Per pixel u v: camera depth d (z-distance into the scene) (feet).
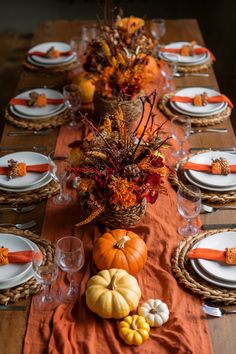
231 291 5.61
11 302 5.59
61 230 6.55
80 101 8.59
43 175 7.34
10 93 14.99
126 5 18.84
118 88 8.02
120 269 5.71
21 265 5.95
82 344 5.11
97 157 6.21
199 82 9.97
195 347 5.05
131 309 5.39
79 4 19.19
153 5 18.86
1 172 7.43
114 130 6.75
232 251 5.87
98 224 6.63
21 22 18.61
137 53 8.12
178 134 7.79
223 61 16.40
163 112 8.98
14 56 12.14
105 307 5.29
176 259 6.01
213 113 8.80
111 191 5.97
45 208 6.91
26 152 7.88
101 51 8.24
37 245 6.26
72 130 8.55
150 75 8.81
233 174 7.29
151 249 6.25
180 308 5.47
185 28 12.26
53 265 5.52
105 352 5.08
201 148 8.05
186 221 6.64
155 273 5.92
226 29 17.78
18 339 5.19
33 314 5.43
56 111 8.91
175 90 9.68
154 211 6.82
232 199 6.91
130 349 5.09
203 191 7.09
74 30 12.42
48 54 10.75
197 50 10.86
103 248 5.92
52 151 8.03
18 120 8.79
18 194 7.11
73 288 5.75
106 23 9.29
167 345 5.08
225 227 6.50
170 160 7.76
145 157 6.16
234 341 5.13
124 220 6.35
